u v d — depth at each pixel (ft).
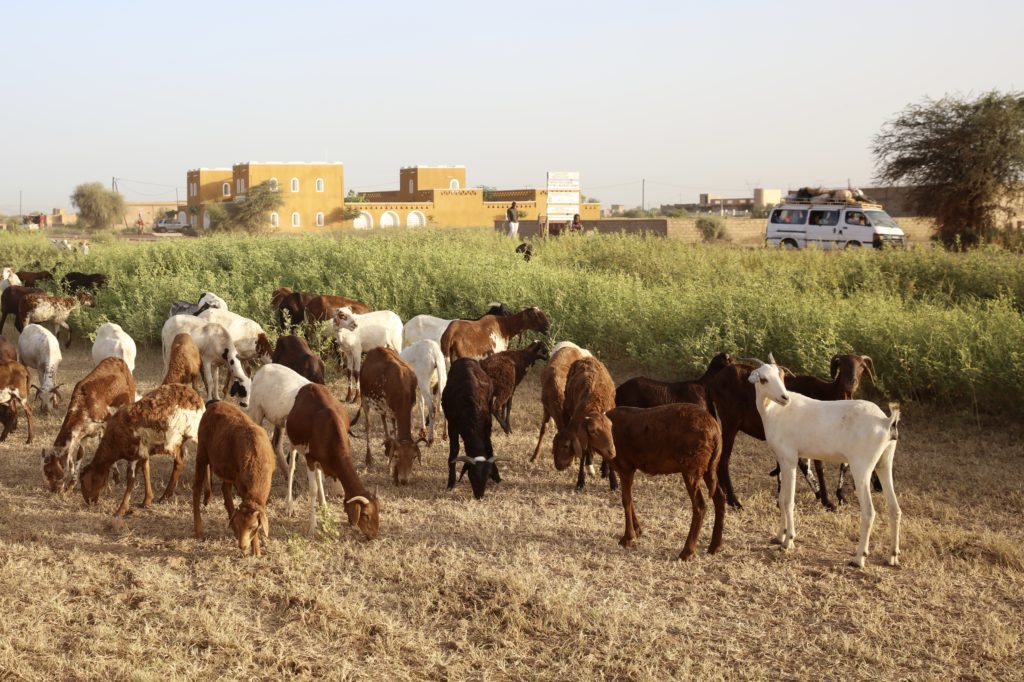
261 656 20.63
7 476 33.30
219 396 46.42
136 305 64.80
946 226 112.57
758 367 30.48
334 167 248.32
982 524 29.48
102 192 308.19
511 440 39.65
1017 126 107.45
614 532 28.81
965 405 42.50
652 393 33.35
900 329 43.70
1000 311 45.96
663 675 20.02
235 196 251.19
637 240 89.35
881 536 28.40
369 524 27.02
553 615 22.63
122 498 31.30
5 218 348.38
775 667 20.53
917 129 113.19
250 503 25.45
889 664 20.54
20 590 23.61
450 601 23.47
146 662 20.22
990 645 21.33
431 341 38.40
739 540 28.22
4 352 40.50
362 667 20.29
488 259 70.74
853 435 26.03
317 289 66.59
